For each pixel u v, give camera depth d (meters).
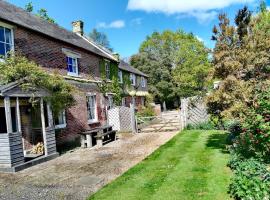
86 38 25.03
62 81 12.87
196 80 46.53
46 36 14.67
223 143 11.88
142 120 22.36
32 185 7.85
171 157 10.03
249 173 6.11
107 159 10.81
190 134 15.51
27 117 13.42
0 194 7.20
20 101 12.73
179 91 46.91
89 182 7.88
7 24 12.27
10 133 9.68
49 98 12.02
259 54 9.02
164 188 6.71
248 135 8.12
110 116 20.47
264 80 9.00
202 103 10.47
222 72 9.54
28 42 13.55
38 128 13.80
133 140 15.43
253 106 8.33
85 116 17.81
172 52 55.53
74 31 25.00
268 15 17.47
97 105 19.75
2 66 10.78
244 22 9.72
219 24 9.73
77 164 10.27
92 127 18.53
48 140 11.68
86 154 12.23
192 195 6.11
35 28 14.27
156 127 20.64
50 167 10.02
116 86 24.11
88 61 19.52
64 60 16.47
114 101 23.59
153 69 46.16
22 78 10.73
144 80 40.03
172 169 8.37
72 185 7.67
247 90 8.60
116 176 8.37
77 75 17.84
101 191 6.87
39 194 7.05
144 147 12.94
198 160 9.21
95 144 15.00
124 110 20.69
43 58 14.55
